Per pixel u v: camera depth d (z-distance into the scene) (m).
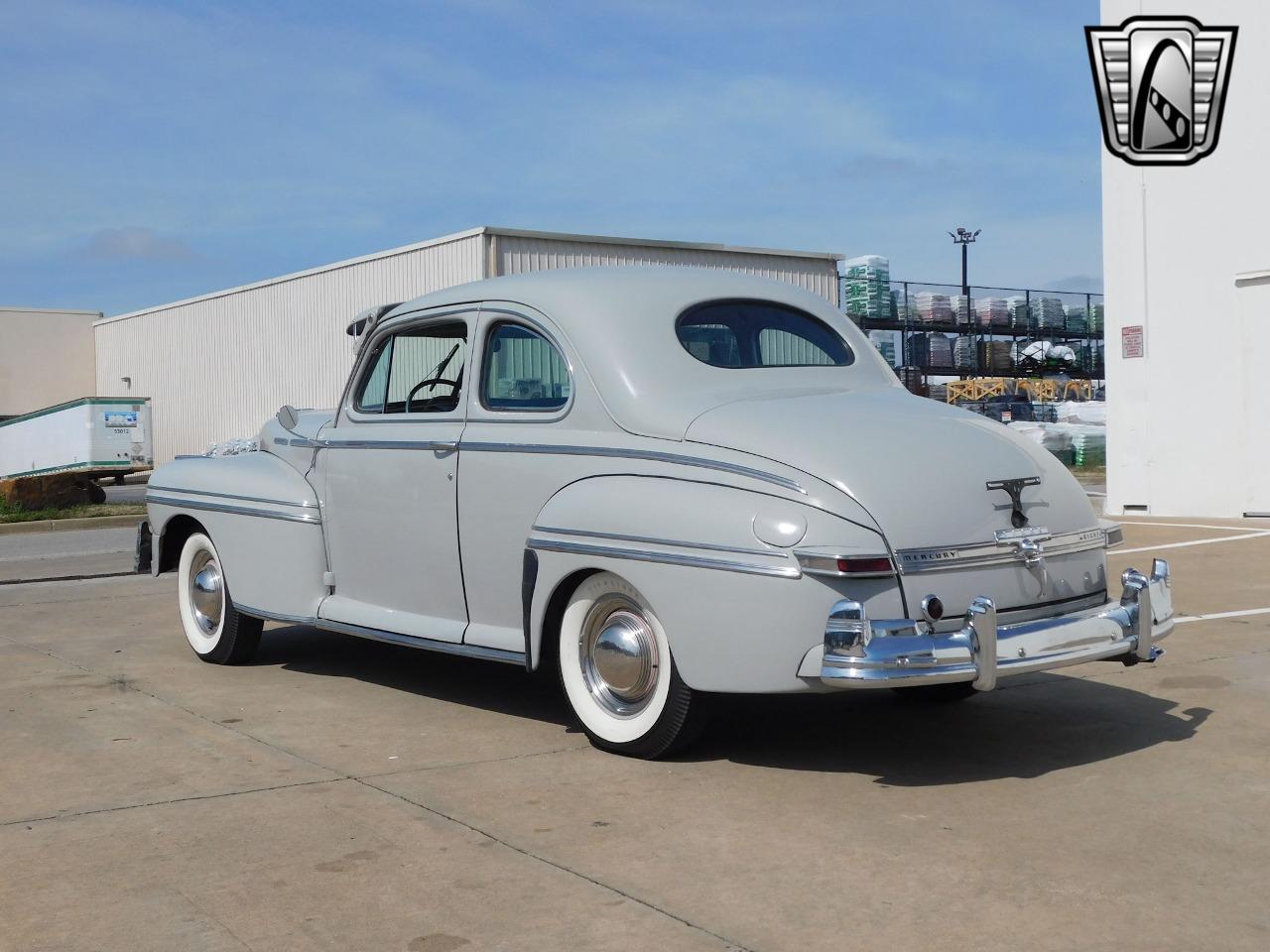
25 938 3.10
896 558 4.04
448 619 5.36
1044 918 3.14
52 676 6.29
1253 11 12.34
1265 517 12.56
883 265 33.44
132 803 4.15
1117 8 13.15
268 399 28.92
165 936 3.10
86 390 40.19
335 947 3.03
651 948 3.00
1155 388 13.27
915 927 3.10
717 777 4.38
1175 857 3.56
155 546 6.86
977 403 31.78
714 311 5.07
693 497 4.31
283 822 3.94
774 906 3.24
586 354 4.83
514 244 20.72
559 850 3.67
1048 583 4.43
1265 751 4.64
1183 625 7.11
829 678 3.95
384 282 23.92
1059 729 5.02
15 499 20.16
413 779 4.39
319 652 6.95
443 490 5.30
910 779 4.35
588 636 4.75
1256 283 12.49
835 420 4.45
